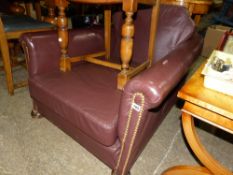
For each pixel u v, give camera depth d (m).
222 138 1.35
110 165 0.96
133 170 1.06
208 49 2.66
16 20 1.59
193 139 0.83
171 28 1.23
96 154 1.00
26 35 1.08
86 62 1.37
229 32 1.07
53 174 1.00
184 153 1.20
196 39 1.27
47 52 1.14
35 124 1.31
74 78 1.12
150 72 0.75
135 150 0.93
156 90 0.67
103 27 1.46
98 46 1.41
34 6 2.13
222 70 0.80
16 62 1.94
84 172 1.02
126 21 0.91
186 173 0.97
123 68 1.00
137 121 0.77
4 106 1.46
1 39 1.38
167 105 1.25
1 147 1.12
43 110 1.22
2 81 1.78
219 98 0.72
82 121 0.90
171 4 1.29
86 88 1.03
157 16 1.16
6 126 1.28
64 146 1.16
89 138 0.97
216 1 3.18
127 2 0.87
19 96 1.59
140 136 0.89
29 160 1.06
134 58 1.37
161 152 1.19
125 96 0.75
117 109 0.89
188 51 1.04
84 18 2.31
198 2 1.36
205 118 0.73
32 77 1.13
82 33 1.30
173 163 1.12
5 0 1.85
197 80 0.84
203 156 0.86
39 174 0.99
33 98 1.23
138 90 0.71
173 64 0.85
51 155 1.10
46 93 1.03
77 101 0.93
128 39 0.94
